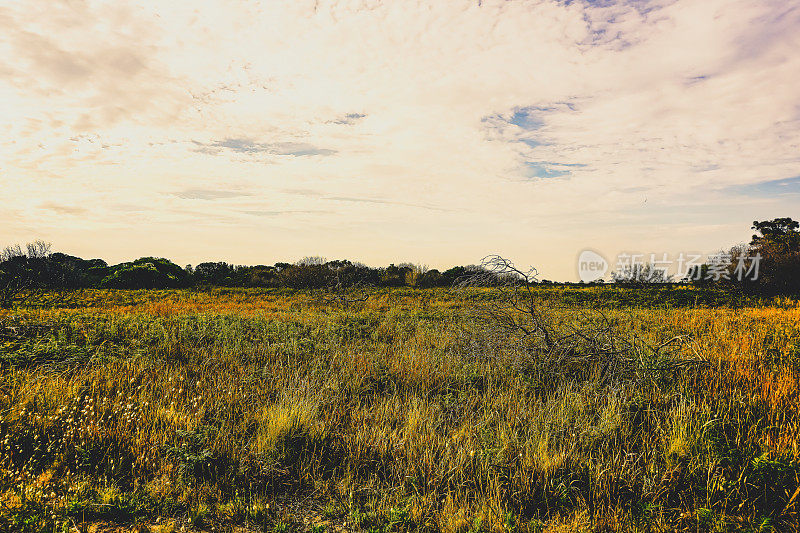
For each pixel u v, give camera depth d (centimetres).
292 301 2641
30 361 863
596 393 676
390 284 4209
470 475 476
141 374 789
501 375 809
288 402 630
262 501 436
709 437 523
